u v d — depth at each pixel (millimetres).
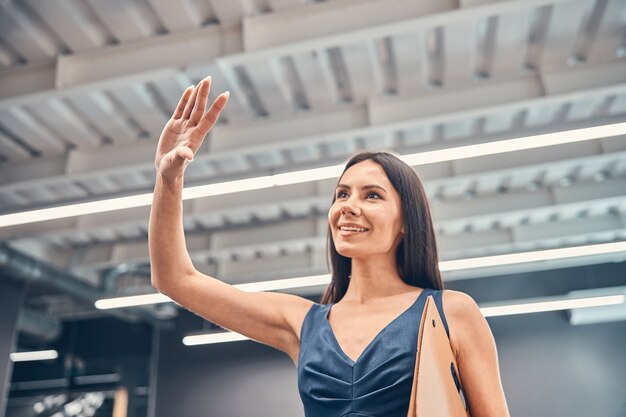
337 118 4516
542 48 3969
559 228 6609
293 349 1047
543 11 3664
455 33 3699
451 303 926
